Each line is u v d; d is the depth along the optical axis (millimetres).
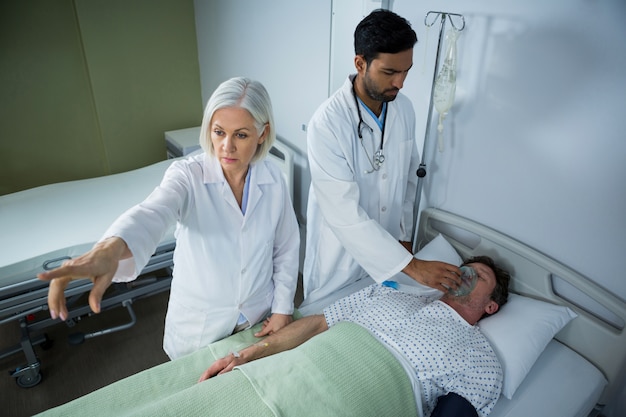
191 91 3438
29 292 1576
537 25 1230
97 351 2035
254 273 1156
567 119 1238
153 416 891
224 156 953
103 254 713
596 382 1292
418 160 1608
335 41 1824
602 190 1222
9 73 2672
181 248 1105
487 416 1153
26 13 2604
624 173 1168
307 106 2189
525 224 1434
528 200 1401
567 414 1186
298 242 1286
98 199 2176
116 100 3086
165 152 3482
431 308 1323
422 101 1638
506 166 1428
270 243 1171
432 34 1519
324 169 1297
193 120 3547
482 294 1332
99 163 3232
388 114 1381
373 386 1057
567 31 1176
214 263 1086
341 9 1771
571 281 1321
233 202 1053
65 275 640
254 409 944
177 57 3260
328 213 1337
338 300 1530
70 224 1904
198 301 1150
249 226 1097
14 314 1583
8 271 1542
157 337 2137
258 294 1235
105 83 2990
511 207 1457
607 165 1194
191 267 1102
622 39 1086
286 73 2295
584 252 1312
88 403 1009
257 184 1094
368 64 1151
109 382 1870
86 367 1942
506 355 1253
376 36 1085
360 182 1420
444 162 1629
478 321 1373
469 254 1622
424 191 1750
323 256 1562
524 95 1316
